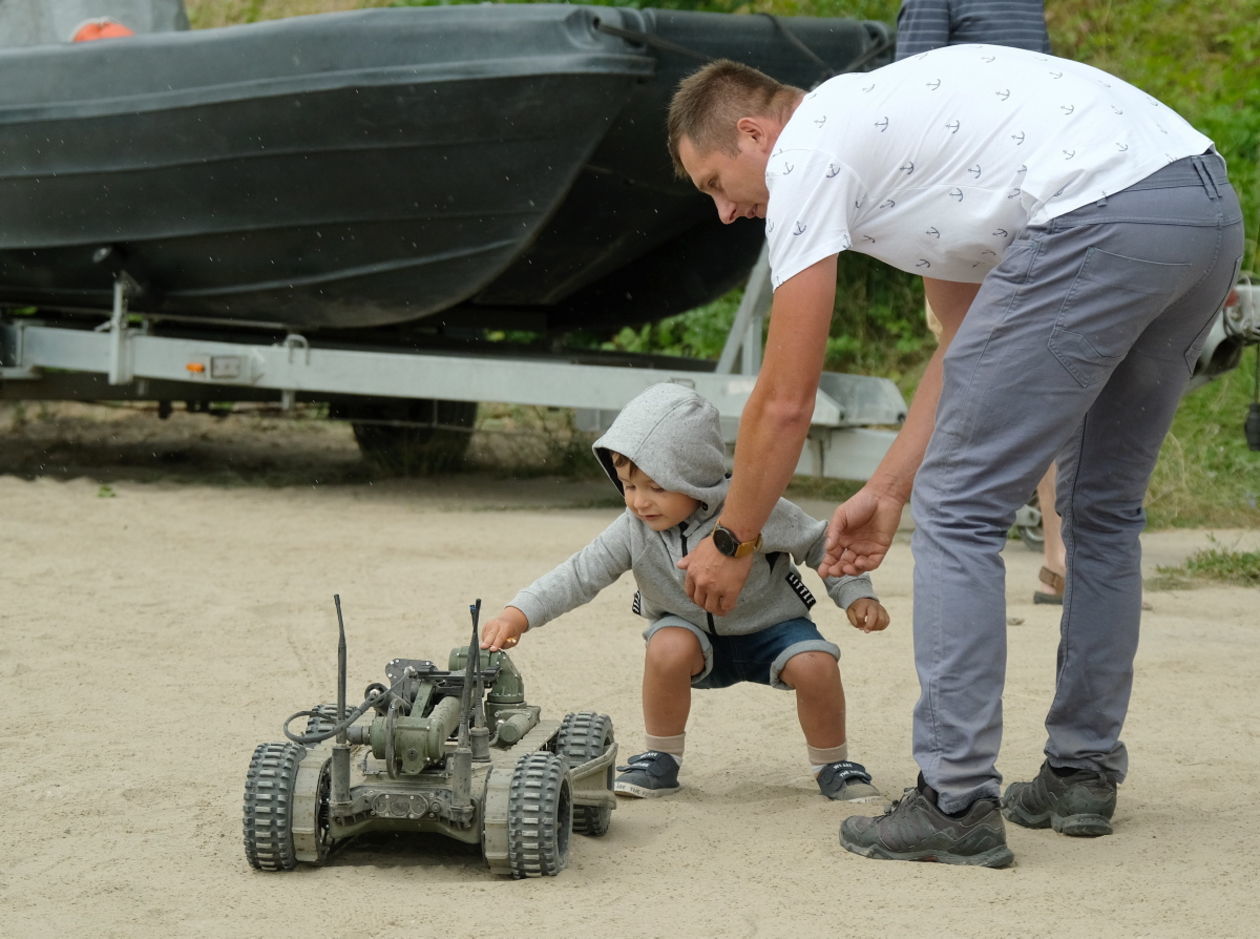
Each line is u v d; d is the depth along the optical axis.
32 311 11.32
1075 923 2.81
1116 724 3.49
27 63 9.02
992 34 6.03
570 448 11.48
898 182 3.09
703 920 2.83
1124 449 3.39
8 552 7.38
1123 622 3.44
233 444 12.39
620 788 3.77
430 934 2.75
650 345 13.53
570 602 3.59
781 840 3.38
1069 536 3.49
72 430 12.92
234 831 3.44
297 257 9.05
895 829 3.22
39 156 9.14
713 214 9.73
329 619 5.97
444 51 7.82
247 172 8.62
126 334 9.51
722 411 8.27
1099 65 14.52
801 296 3.06
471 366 8.79
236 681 4.97
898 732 4.42
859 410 8.11
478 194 8.27
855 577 3.65
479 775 3.15
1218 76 14.11
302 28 8.09
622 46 7.62
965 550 3.13
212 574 6.91
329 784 3.17
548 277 10.06
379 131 8.11
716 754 4.21
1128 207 2.98
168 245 9.26
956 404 3.12
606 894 2.99
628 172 8.84
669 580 3.66
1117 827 3.50
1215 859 3.22
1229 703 4.68
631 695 4.82
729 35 7.90
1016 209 3.05
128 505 9.01
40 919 2.87
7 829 3.45
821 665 3.67
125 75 8.69
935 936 2.74
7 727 4.39
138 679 4.99
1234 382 10.97
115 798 3.68
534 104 7.77
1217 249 3.07
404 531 8.20
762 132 3.32
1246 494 9.37
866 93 3.12
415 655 5.37
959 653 3.12
